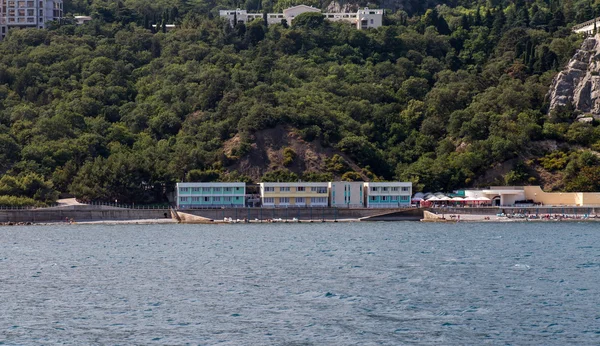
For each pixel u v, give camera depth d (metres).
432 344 192.12
